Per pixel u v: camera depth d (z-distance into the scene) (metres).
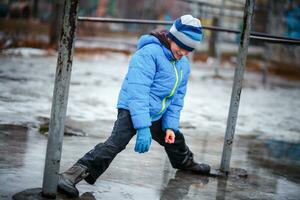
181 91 3.54
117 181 3.53
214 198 3.44
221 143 5.55
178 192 3.46
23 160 3.72
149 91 3.23
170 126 3.49
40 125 5.12
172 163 3.95
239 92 3.90
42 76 9.41
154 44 3.32
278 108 9.54
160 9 23.77
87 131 5.23
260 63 19.50
